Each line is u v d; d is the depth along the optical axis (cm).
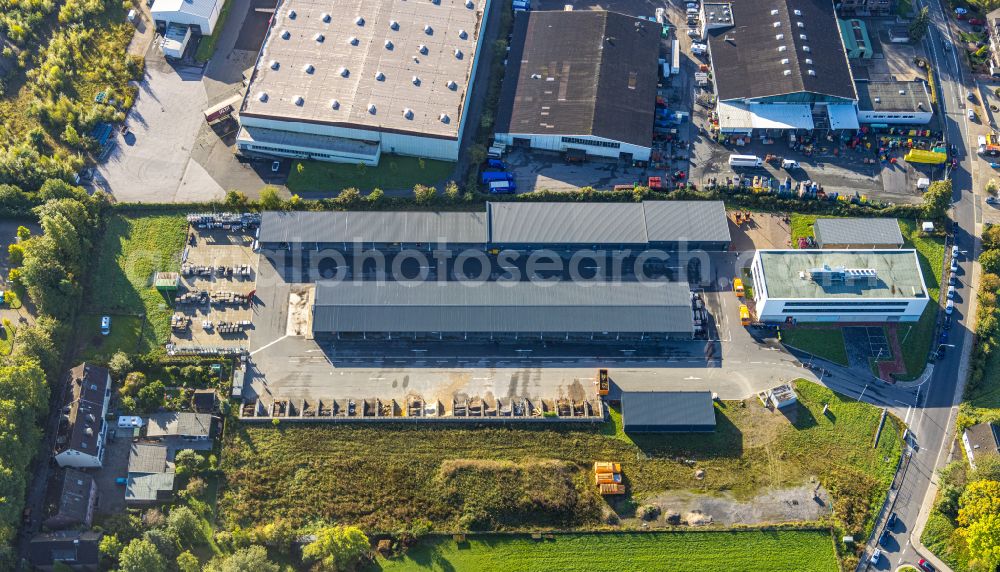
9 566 18550
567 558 19375
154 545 18625
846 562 19275
